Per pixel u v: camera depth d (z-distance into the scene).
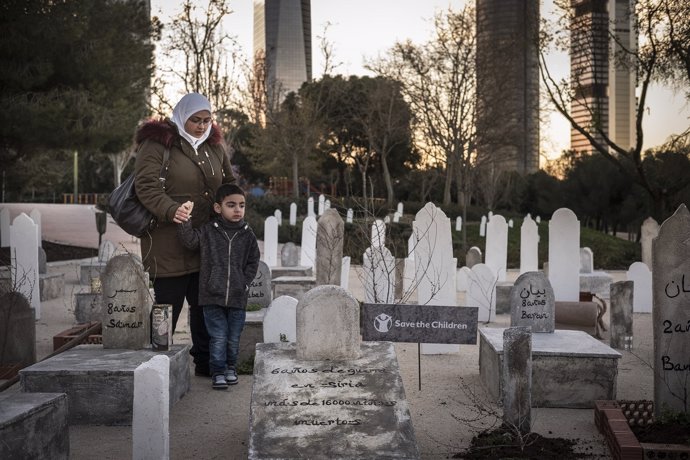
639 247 23.31
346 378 5.16
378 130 43.59
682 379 5.81
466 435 5.71
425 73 30.09
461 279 14.70
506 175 53.66
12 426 4.18
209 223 6.99
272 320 7.51
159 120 7.11
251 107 40.78
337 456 4.54
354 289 14.94
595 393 6.59
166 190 7.06
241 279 6.93
